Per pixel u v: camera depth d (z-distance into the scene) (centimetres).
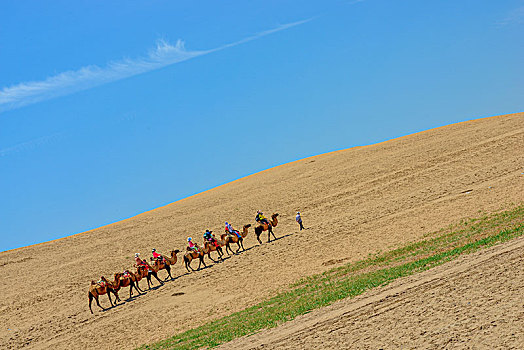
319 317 1586
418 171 5241
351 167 6519
